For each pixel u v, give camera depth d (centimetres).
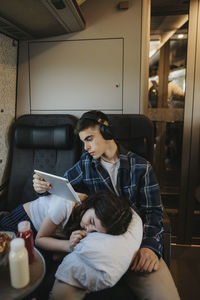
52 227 112
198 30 172
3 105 172
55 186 106
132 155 126
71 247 101
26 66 185
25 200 166
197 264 174
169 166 198
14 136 167
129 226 101
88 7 172
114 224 95
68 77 182
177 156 195
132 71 176
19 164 170
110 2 171
